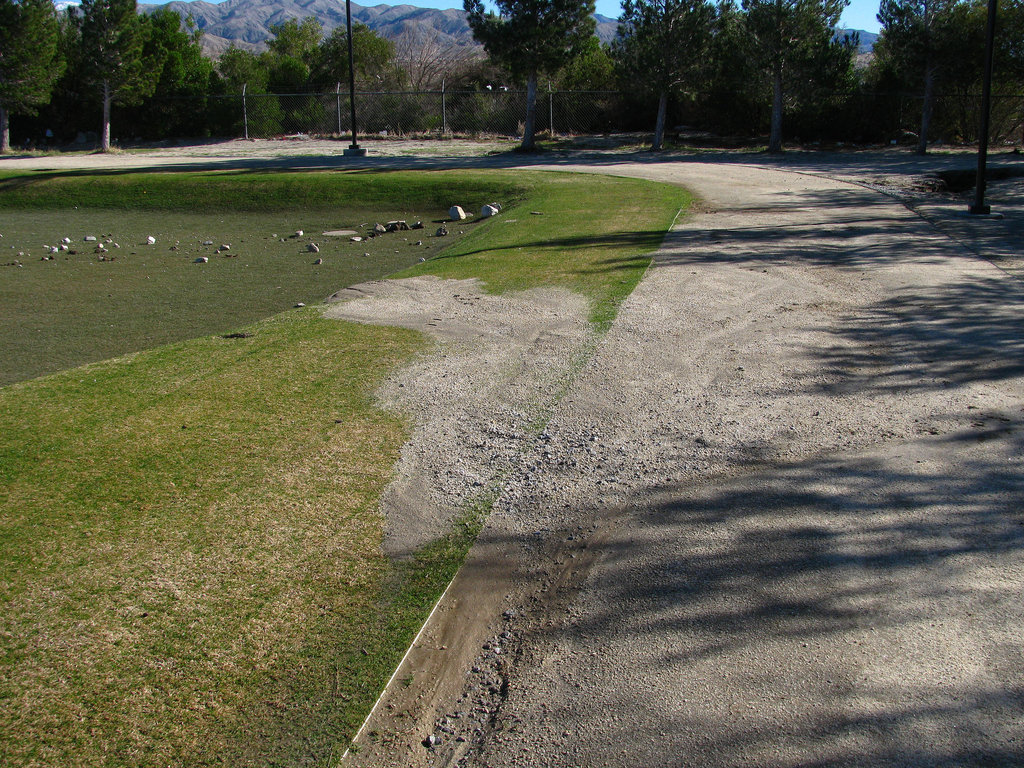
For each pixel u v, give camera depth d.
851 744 2.52
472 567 3.60
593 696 2.81
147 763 2.53
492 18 30.31
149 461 4.55
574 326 7.23
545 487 4.29
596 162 26.81
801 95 29.70
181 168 25.80
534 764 2.54
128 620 3.18
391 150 32.94
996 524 3.75
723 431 4.91
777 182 19.66
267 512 4.01
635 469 4.46
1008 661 2.86
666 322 7.27
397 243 14.81
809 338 6.72
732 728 2.62
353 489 4.26
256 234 16.45
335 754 2.59
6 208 20.73
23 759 2.52
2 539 3.73
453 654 3.06
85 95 38.19
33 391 5.69
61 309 9.93
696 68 30.81
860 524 3.80
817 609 3.20
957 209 14.66
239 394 5.62
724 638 3.06
